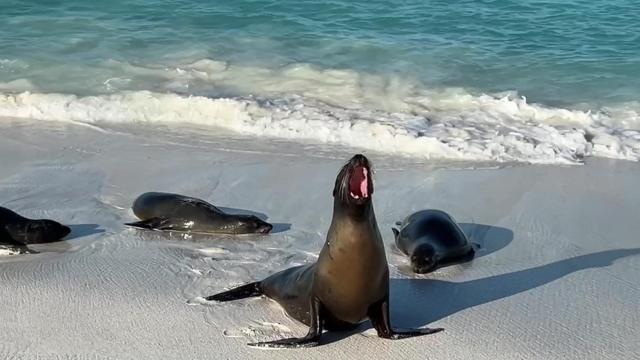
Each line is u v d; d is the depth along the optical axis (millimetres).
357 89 14500
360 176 6113
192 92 14328
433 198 10234
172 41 17234
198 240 9000
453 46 17062
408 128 12531
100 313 7207
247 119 13016
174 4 19984
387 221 9547
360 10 19641
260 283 7625
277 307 7309
